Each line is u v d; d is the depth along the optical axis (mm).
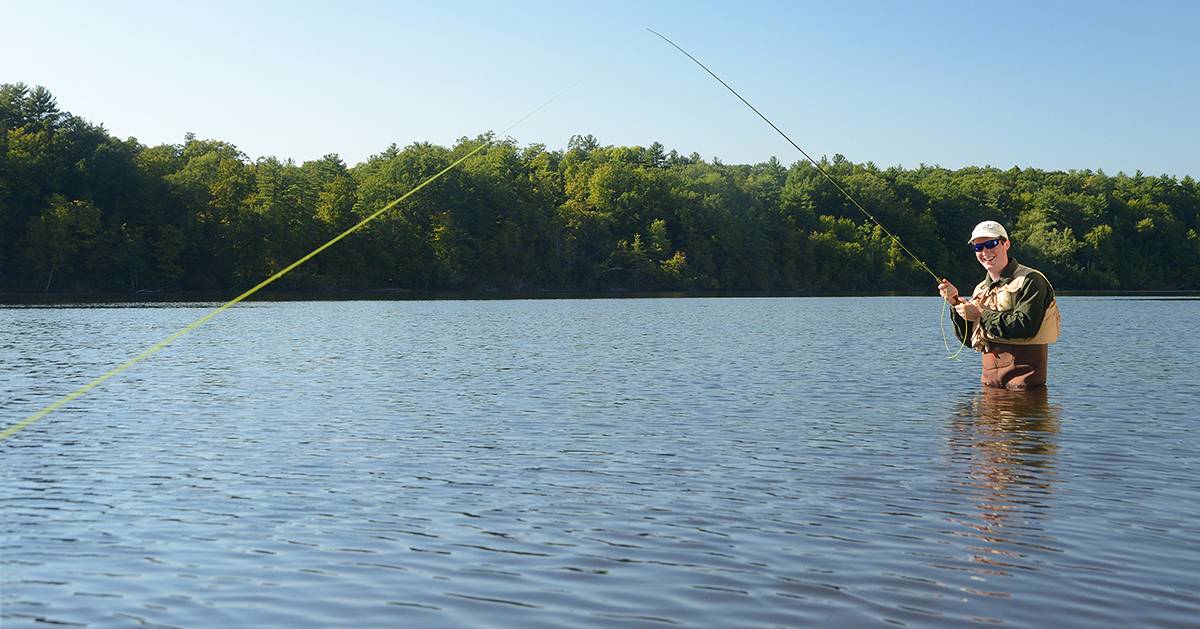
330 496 8734
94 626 5555
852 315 54969
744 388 17078
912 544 7004
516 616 5672
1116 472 9453
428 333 35938
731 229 137125
